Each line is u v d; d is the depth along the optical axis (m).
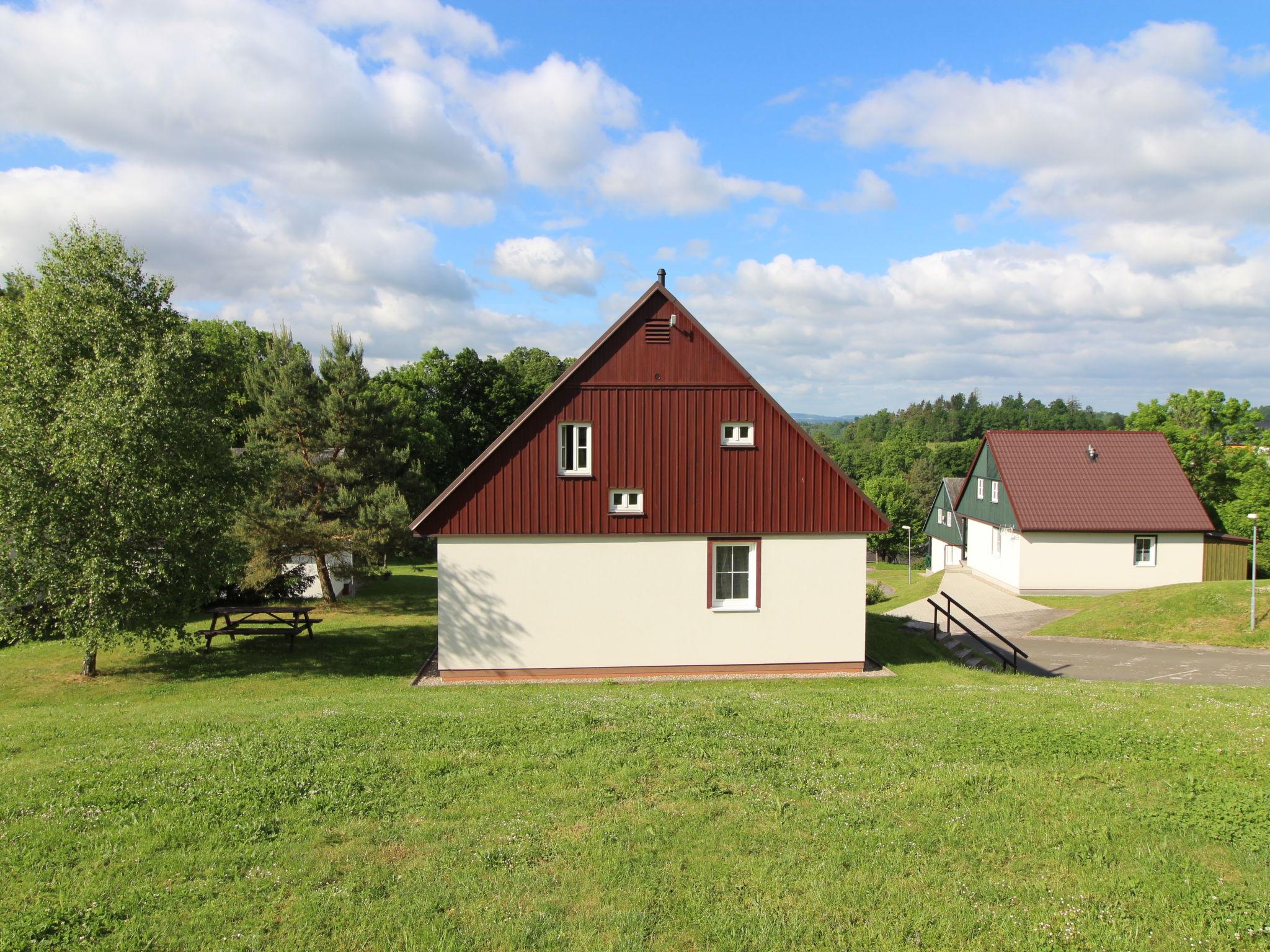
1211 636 23.97
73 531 17.00
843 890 6.72
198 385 20.78
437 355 61.62
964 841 7.52
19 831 7.68
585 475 18.05
